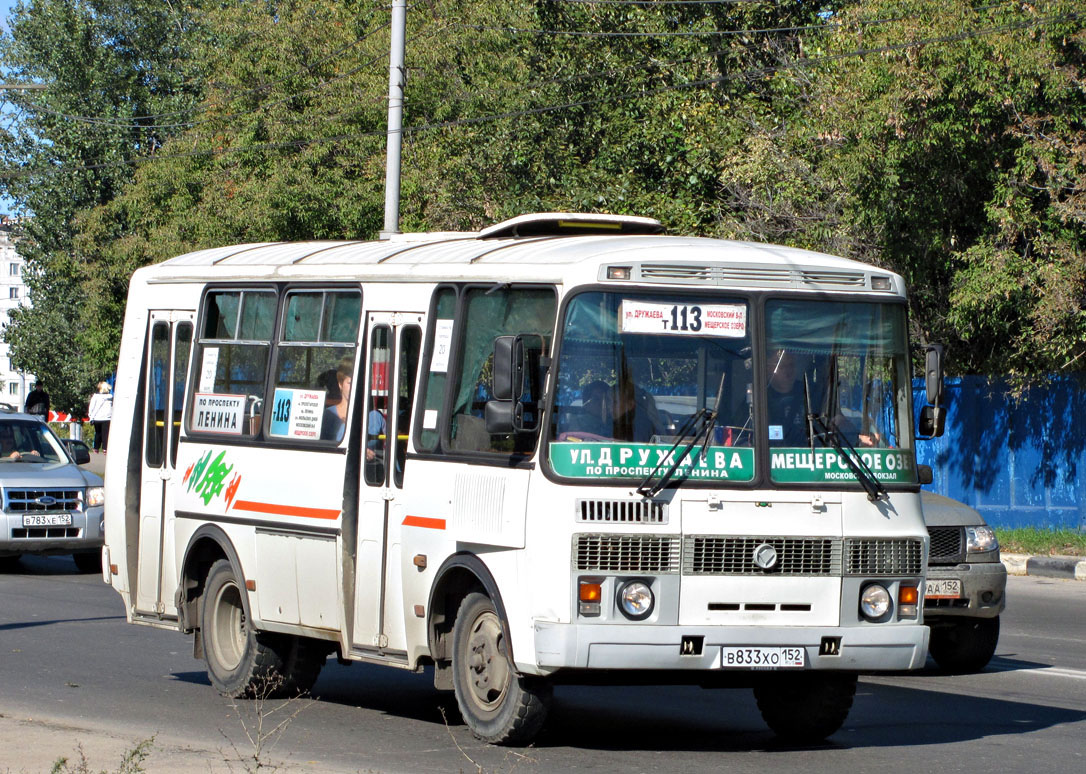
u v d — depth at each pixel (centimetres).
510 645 1266
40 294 9100
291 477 1565
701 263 1302
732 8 4300
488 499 1305
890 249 3369
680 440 1262
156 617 1783
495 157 4494
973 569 1858
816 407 1311
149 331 1841
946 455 3553
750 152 3822
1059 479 3397
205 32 7975
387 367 1477
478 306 1378
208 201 5625
